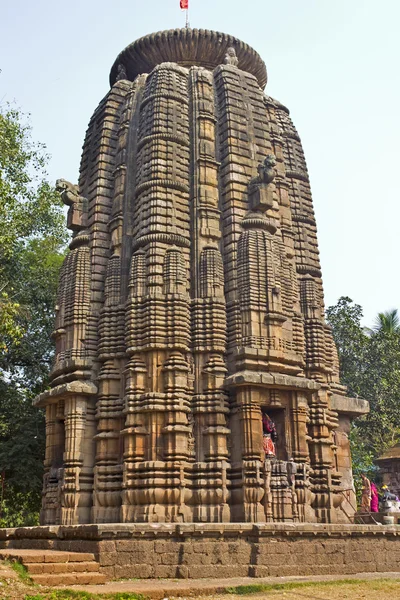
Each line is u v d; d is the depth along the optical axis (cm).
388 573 1655
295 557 1577
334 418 2311
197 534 1517
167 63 2458
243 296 2069
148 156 2261
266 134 2445
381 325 4784
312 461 2141
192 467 1897
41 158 3322
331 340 2502
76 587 1222
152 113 2333
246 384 1930
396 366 4038
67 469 2009
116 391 2061
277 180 2477
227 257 2180
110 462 1978
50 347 3431
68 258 2330
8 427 3116
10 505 3462
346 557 1656
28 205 3291
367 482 2423
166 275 2084
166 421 1919
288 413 2019
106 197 2391
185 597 1238
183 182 2256
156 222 2145
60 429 2222
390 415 3956
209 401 1962
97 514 1928
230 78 2459
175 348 1986
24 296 3359
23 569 1282
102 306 2239
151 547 1461
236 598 1230
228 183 2273
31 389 3394
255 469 1862
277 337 2047
